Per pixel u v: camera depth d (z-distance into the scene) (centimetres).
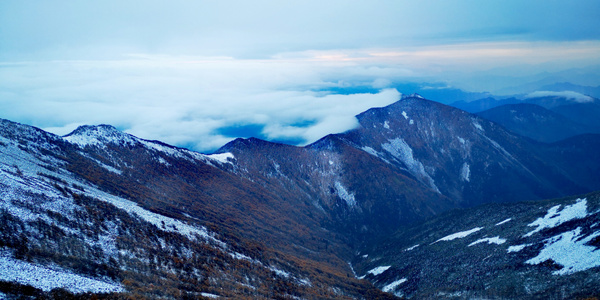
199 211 18438
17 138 16300
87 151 19112
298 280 14000
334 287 14700
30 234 8956
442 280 14050
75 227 10262
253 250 15175
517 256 13088
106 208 12294
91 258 9188
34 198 10575
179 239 12600
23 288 6638
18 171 12400
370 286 15988
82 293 7175
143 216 13100
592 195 14500
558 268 11212
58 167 15550
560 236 12875
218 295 9906
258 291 11275
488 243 15362
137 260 10106
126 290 8144
